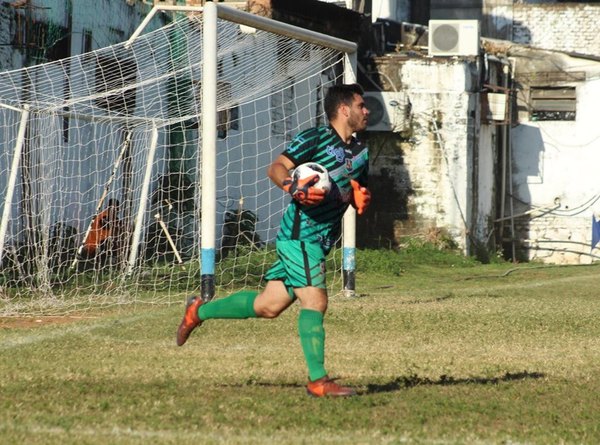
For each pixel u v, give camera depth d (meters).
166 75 56.75
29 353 29.53
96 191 65.50
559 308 46.47
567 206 110.19
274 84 56.44
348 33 86.94
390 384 24.12
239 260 64.31
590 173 109.88
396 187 96.50
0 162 55.16
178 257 62.84
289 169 22.33
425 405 21.12
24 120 52.53
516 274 73.88
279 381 24.30
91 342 32.56
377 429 18.77
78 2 66.19
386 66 96.00
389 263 72.88
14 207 56.62
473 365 28.05
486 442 18.05
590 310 45.94
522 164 110.75
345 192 22.55
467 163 95.69
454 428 19.09
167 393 22.12
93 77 58.91
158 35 60.31
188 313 24.00
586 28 140.88
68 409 20.06
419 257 85.06
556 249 110.62
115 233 63.47
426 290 57.16
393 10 125.25
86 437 17.48
